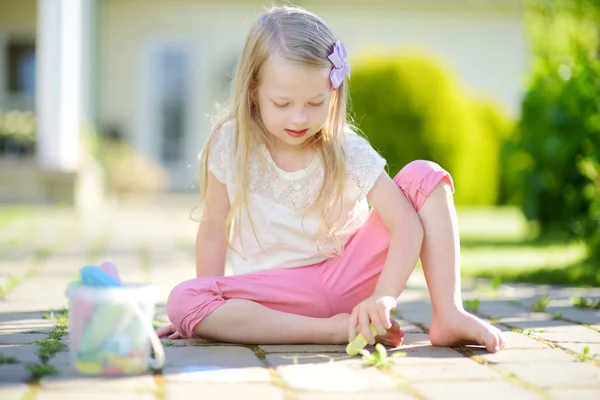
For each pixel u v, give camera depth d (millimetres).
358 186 2707
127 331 2215
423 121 11320
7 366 2303
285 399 2004
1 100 12812
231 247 2859
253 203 2791
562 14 5988
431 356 2525
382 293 2582
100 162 12500
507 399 2027
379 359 2398
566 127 6418
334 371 2307
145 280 4512
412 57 11461
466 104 11859
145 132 15141
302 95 2549
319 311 2777
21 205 10195
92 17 13102
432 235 2656
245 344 2678
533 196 7465
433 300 2656
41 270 4789
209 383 2150
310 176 2752
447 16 15391
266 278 2758
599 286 4465
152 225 8359
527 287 4398
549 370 2336
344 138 2768
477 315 3363
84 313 2197
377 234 2787
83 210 10055
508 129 12836
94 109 13492
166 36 15094
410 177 2707
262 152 2760
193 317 2656
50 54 10109
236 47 15289
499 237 7934
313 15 2703
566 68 6062
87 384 2109
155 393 2035
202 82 15258
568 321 3205
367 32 15328
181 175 15328
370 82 11273
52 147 10250
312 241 2803
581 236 5762
